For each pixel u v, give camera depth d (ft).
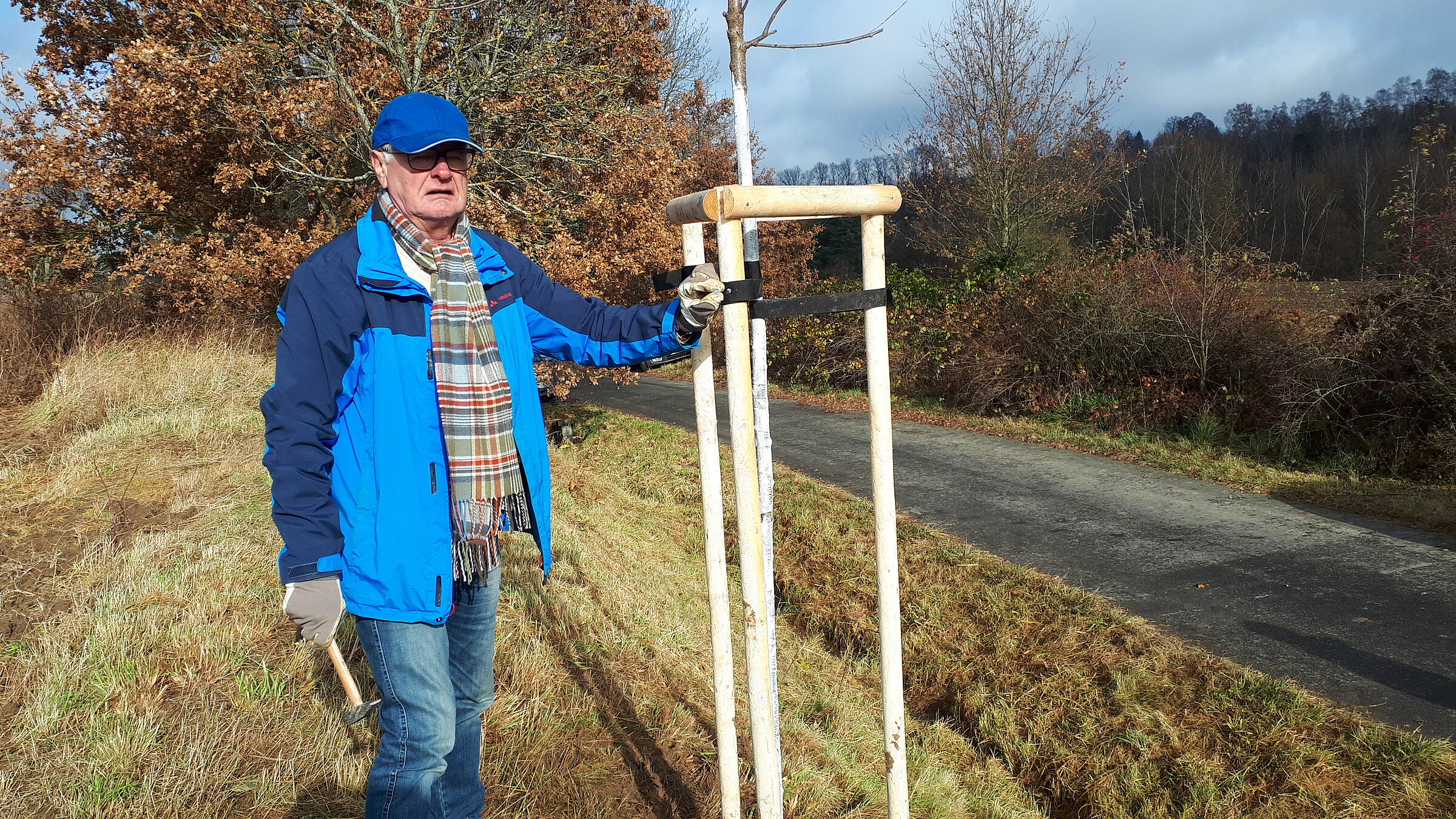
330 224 30.48
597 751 9.14
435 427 5.57
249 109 27.07
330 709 9.37
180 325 34.96
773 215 5.39
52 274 34.22
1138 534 20.44
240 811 7.64
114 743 8.35
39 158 29.76
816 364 48.16
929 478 26.84
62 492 18.49
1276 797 10.28
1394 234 26.61
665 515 23.65
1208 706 12.31
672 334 5.69
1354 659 13.67
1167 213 73.10
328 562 5.09
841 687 14.08
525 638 11.82
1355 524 20.24
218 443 23.21
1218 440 29.30
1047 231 55.83
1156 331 32.35
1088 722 12.22
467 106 30.58
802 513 22.56
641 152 31.86
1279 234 107.34
